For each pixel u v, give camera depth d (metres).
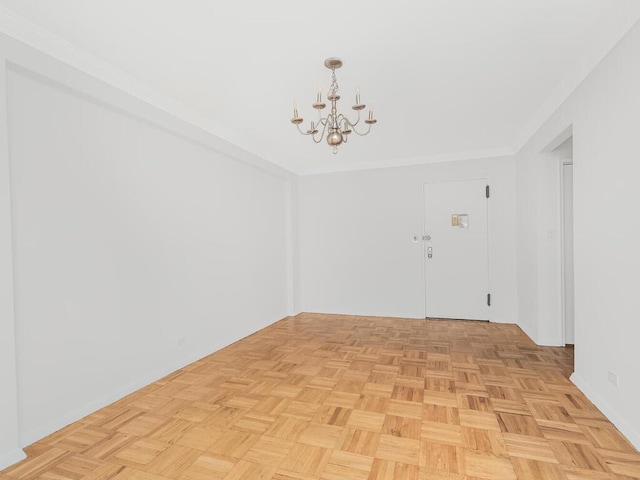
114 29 2.03
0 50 1.82
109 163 2.54
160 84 2.73
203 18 1.93
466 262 4.86
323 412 2.30
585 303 2.49
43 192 2.11
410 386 2.69
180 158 3.23
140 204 2.79
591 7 1.87
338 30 2.05
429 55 2.33
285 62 2.41
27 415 2.00
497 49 2.28
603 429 2.05
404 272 5.14
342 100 3.07
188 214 3.32
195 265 3.40
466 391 2.58
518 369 3.00
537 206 3.64
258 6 1.83
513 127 3.81
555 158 3.55
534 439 1.96
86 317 2.35
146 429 2.13
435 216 4.99
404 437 2.00
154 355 2.90
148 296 2.86
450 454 1.84
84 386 2.33
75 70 2.23
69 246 2.25
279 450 1.90
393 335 4.15
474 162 4.78
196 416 2.28
